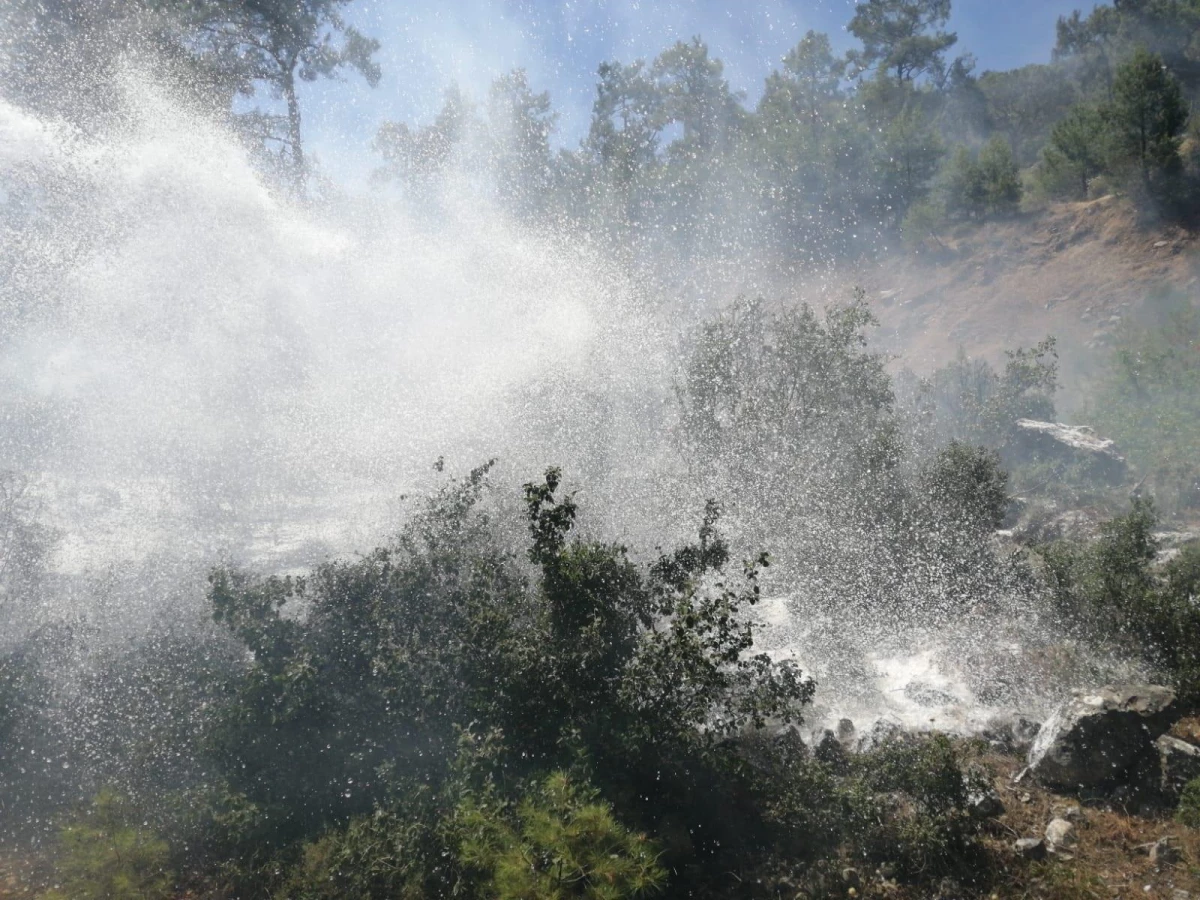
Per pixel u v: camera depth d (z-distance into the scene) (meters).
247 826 3.76
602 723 3.78
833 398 7.48
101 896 3.51
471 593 4.53
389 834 3.59
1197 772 3.79
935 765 3.69
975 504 6.46
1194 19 30.59
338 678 4.31
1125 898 3.28
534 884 3.09
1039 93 34.75
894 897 3.42
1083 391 14.45
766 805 3.78
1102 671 4.72
